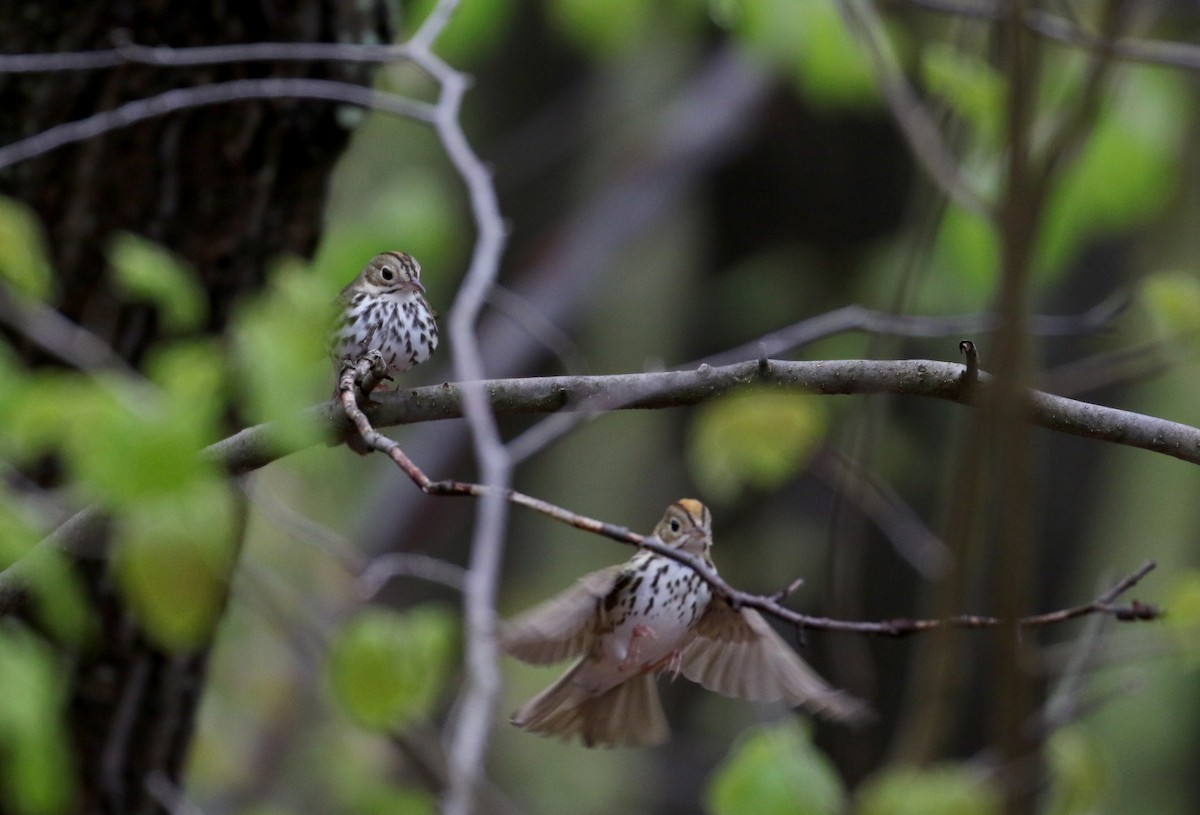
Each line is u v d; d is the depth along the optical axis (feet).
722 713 54.54
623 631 22.48
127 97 31.53
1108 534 58.39
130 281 26.73
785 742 31.12
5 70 29.48
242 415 27.43
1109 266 52.42
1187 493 60.49
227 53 30.68
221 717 53.52
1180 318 35.35
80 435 23.58
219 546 23.43
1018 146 19.98
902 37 44.16
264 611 38.27
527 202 58.34
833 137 52.60
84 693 31.40
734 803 30.40
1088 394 55.26
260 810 48.67
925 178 41.52
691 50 57.77
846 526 38.42
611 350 60.64
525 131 58.08
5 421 24.34
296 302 23.13
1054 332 35.60
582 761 60.80
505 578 58.18
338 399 22.21
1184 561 60.34
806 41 43.32
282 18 32.32
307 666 39.24
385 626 29.58
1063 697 31.83
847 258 52.60
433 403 21.81
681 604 22.53
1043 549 52.60
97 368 26.73
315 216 33.01
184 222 31.55
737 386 21.30
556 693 23.22
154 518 22.86
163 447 21.72
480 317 52.95
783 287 52.95
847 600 37.09
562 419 29.25
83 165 31.17
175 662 31.89
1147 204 42.04
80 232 31.17
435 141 58.29
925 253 35.12
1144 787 60.95
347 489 55.93
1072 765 31.83
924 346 48.32
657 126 55.21
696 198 54.60
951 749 45.80
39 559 23.90
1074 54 38.81
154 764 32.37
